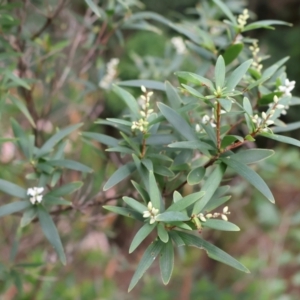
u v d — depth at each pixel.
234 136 0.92
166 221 0.89
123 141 1.01
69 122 1.60
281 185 1.78
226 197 0.95
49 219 0.99
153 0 2.60
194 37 1.15
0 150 1.38
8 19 1.16
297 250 1.80
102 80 1.36
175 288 1.69
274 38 2.85
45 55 1.27
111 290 1.65
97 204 1.13
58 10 1.28
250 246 1.97
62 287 1.56
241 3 1.46
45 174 1.05
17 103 1.11
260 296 1.57
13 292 1.45
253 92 1.07
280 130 1.03
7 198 1.35
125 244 1.94
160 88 1.06
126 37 2.62
